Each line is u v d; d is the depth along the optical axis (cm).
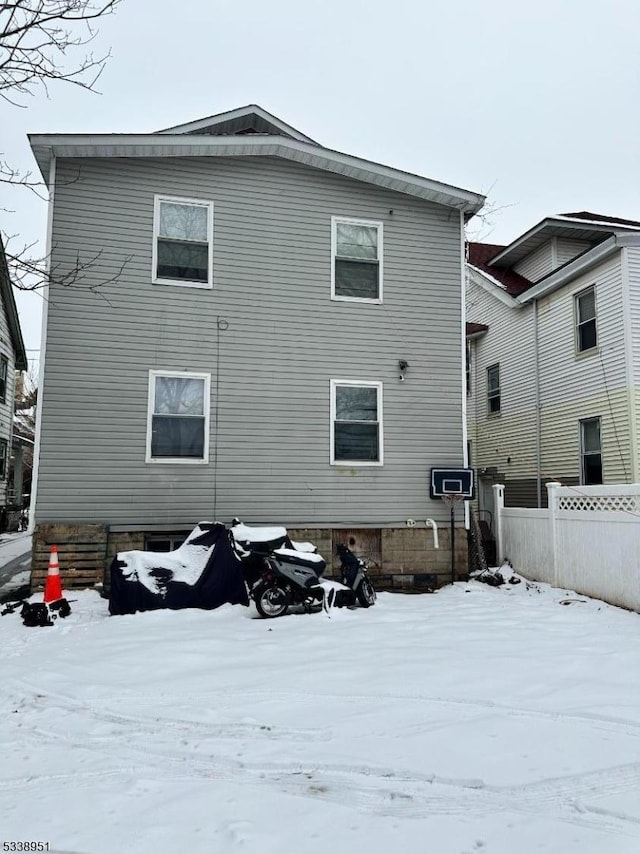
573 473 1396
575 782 319
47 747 369
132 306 945
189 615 736
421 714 414
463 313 1099
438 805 298
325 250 1043
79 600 820
